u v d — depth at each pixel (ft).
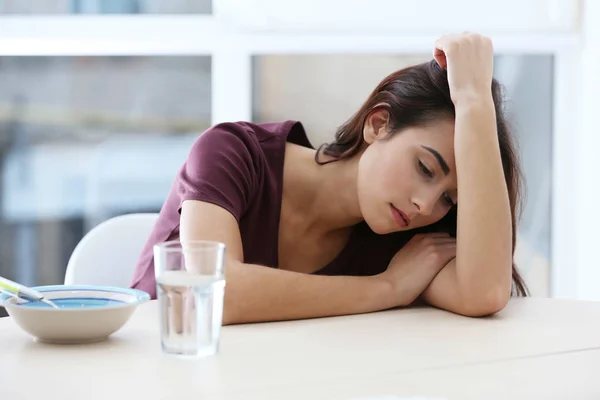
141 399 2.69
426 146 4.48
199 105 8.84
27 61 8.71
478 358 3.29
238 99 8.55
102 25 8.41
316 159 5.06
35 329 3.36
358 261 5.31
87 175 9.01
